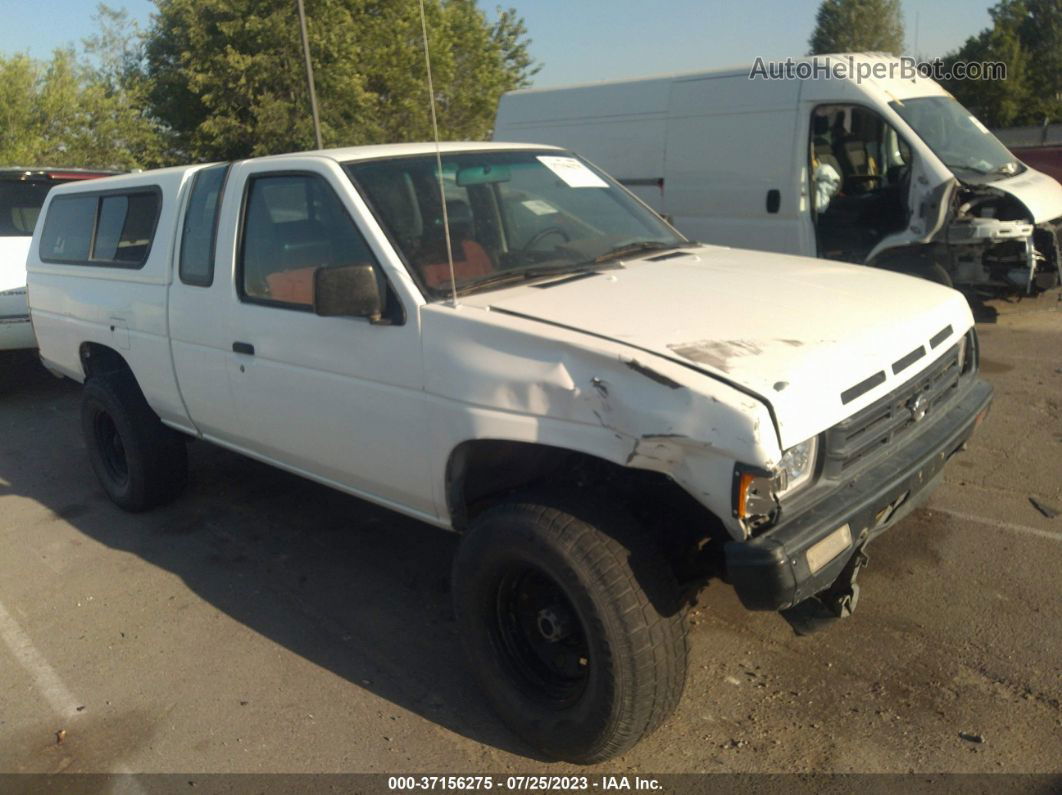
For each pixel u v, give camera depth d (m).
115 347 5.08
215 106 26.14
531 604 3.19
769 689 3.40
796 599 2.70
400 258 3.46
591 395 2.80
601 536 2.84
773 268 3.89
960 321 3.58
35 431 7.39
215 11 24.95
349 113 26.66
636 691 2.82
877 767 2.97
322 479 4.10
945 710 3.20
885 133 8.12
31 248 6.12
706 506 2.70
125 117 27.50
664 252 4.15
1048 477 4.97
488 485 3.41
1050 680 3.30
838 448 2.83
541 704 3.13
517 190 4.12
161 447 5.23
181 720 3.51
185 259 4.50
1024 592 3.87
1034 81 43.72
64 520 5.50
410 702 3.53
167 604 4.39
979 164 7.98
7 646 4.15
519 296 3.37
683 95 8.96
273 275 3.97
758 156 8.42
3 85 25.73
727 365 2.73
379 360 3.45
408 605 4.23
